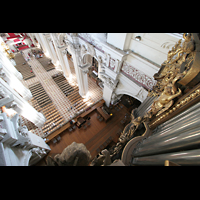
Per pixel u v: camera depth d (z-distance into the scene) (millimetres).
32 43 23344
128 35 4809
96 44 6980
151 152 2465
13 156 3920
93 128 11492
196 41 1938
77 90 14656
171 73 2781
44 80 15867
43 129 10797
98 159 1877
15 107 7125
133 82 6602
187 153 1526
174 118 2623
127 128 5180
